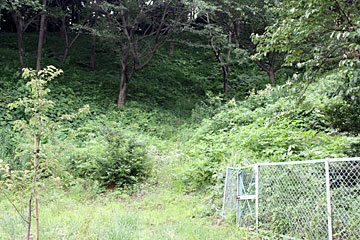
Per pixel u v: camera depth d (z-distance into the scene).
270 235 4.10
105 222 4.66
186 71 20.16
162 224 4.84
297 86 5.27
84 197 6.82
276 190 4.33
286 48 5.42
